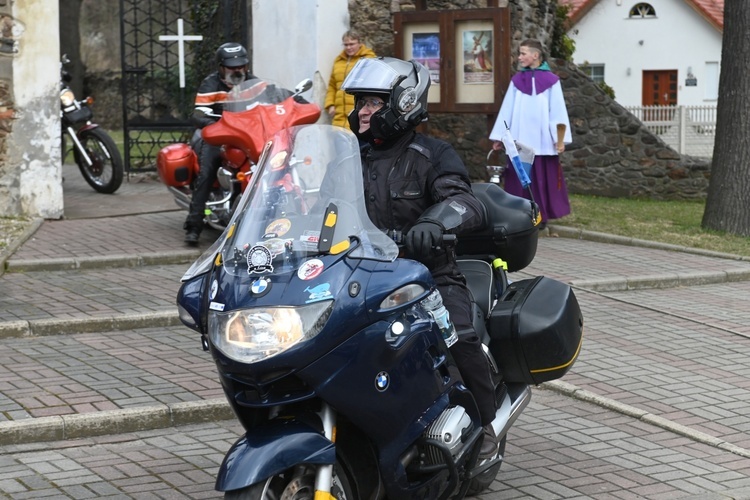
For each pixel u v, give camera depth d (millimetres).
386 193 5023
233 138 10430
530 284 5742
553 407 7371
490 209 5762
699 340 9133
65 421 6383
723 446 6578
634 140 18188
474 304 5336
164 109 17938
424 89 5004
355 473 4695
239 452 4211
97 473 5863
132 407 6691
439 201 4938
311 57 14492
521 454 6410
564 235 13734
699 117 22859
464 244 5820
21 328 8344
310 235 4426
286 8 14711
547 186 13414
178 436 6539
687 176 18109
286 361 4094
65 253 10711
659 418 7051
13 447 6211
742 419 7137
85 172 14711
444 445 4621
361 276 4332
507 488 5848
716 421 7082
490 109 13984
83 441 6375
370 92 4906
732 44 14266
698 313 10125
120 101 29344
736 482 5996
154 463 6051
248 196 4715
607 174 18297
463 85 14156
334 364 4219
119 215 12922
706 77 44688
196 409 6758
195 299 4547
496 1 14445
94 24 29172
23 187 12344
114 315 8719
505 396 5574
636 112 22984
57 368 7539
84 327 8531
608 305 10281
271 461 4117
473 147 16969
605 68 45406
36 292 9484
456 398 4891
